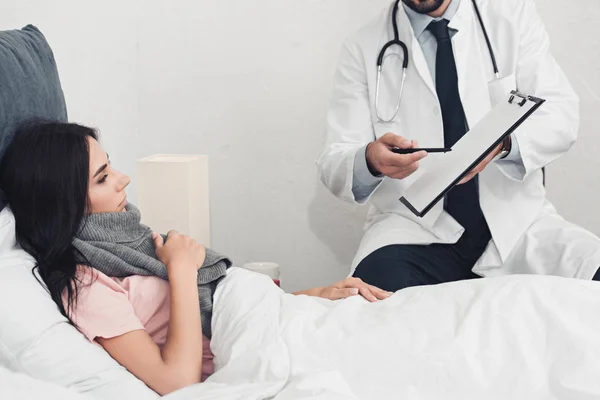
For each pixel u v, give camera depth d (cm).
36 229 121
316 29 243
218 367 119
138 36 247
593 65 236
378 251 189
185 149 254
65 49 198
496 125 154
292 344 114
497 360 108
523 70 194
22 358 104
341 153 195
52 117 139
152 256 133
